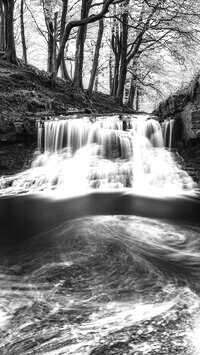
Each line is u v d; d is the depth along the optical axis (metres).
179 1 16.59
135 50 20.64
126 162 9.50
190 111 9.46
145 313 2.76
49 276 3.61
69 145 10.20
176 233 5.22
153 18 17.64
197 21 18.22
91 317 2.71
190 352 2.21
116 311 2.81
